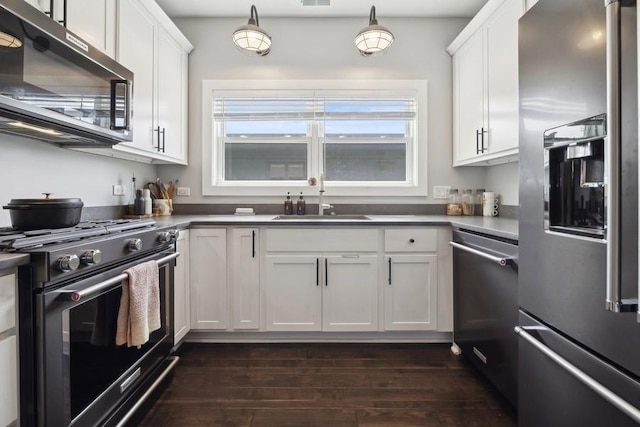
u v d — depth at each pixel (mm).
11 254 995
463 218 2596
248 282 2371
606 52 879
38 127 1438
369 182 3111
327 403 1740
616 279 819
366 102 3055
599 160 991
